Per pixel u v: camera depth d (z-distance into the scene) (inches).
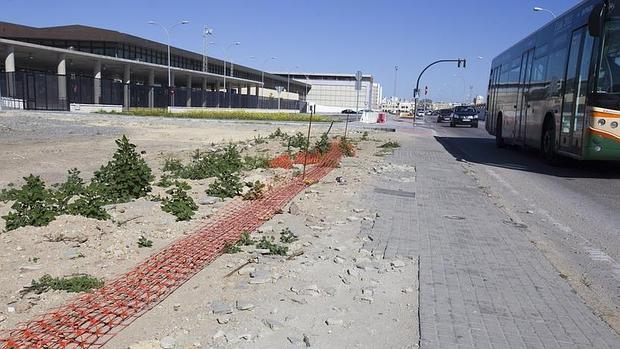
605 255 263.1
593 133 494.9
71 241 233.8
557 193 453.1
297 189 388.8
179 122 1424.7
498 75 986.1
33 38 2568.9
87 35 2536.9
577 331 166.2
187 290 186.2
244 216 295.9
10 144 740.7
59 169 521.7
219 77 3152.1
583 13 531.2
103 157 626.8
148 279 193.9
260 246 236.7
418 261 229.9
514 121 820.0
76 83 1920.5
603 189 478.0
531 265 233.5
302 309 173.0
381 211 331.9
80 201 277.7
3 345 142.6
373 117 1876.2
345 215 313.7
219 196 346.3
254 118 1849.2
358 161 608.4
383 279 204.8
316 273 207.5
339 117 2374.5
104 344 145.9
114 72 2758.4
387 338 156.3
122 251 225.8
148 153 690.2
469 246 259.8
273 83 5182.1
